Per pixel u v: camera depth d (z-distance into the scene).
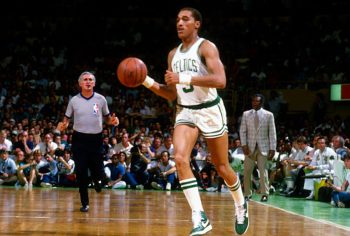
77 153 7.65
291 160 12.86
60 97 19.64
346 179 9.84
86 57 23.36
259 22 23.95
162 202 9.66
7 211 7.39
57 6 24.73
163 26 24.72
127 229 5.73
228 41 23.39
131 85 4.78
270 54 22.62
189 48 4.89
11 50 23.19
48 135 14.52
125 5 24.92
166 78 4.62
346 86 19.34
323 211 9.05
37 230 5.50
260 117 10.28
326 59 21.78
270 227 6.36
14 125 16.31
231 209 8.62
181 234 5.39
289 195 12.51
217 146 4.97
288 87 20.78
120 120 17.77
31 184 14.26
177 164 4.72
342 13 23.47
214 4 24.70
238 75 21.70
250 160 10.48
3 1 24.58
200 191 14.19
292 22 23.59
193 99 4.87
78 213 7.34
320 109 19.61
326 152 11.57
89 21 24.33
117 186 14.27
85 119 7.65
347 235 5.75
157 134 15.34
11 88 20.02
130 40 24.09
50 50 22.97
